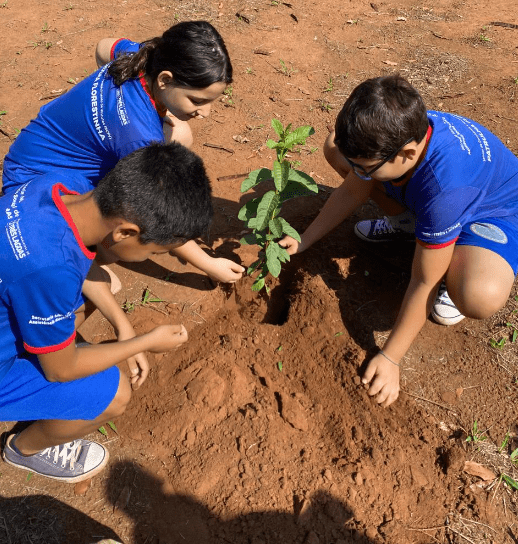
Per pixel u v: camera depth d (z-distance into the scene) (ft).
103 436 8.30
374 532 7.30
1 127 13.66
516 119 13.66
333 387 8.70
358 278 10.13
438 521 7.41
